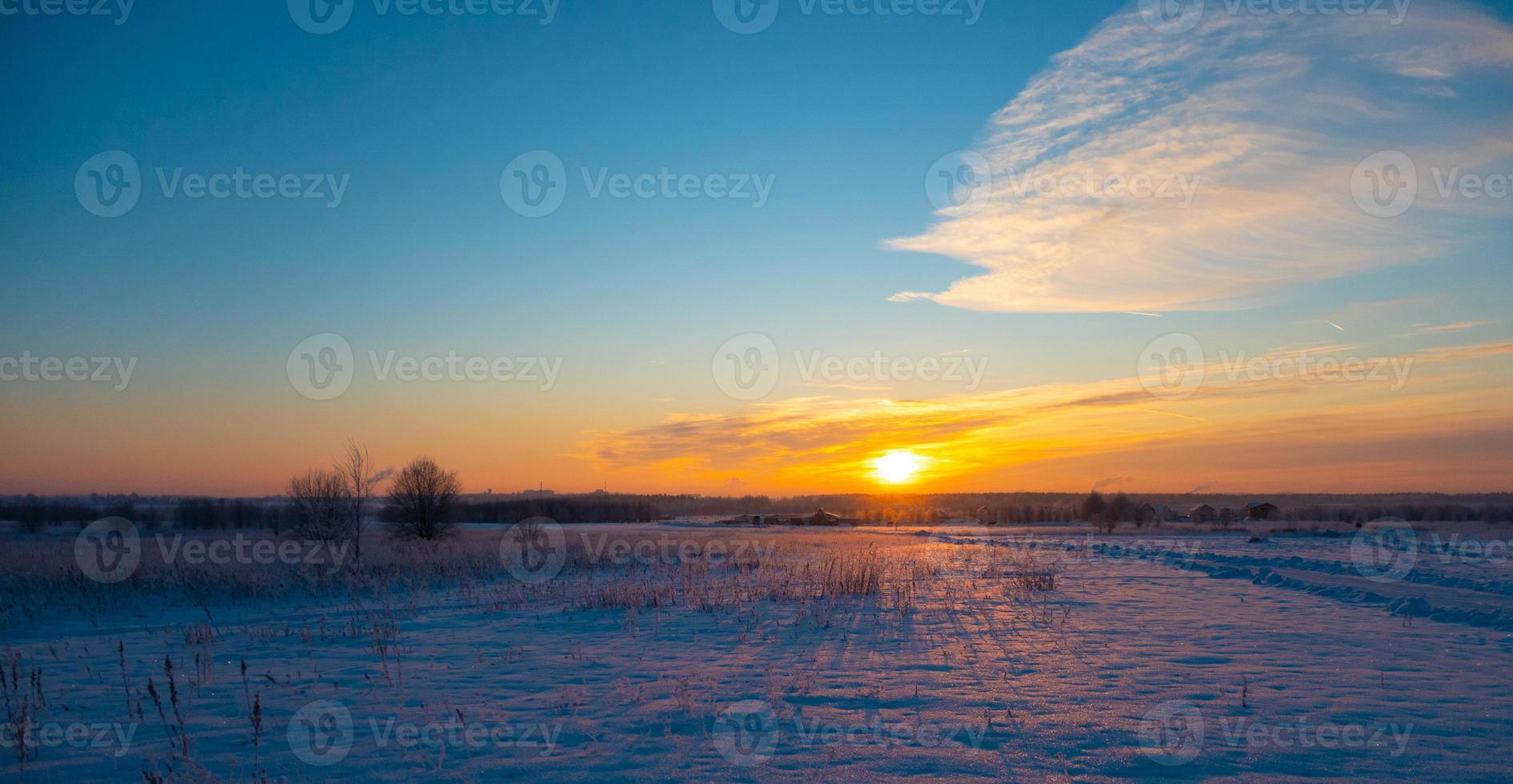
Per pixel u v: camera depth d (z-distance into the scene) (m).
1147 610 15.30
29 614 15.27
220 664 10.32
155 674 9.73
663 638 12.09
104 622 15.18
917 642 11.47
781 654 10.56
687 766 5.89
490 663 10.17
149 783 5.27
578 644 11.64
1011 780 5.56
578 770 5.83
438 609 16.48
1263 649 10.86
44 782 5.71
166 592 18.53
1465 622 13.27
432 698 8.14
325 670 9.80
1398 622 13.51
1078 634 12.27
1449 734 6.68
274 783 5.57
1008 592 18.41
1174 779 5.58
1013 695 8.09
